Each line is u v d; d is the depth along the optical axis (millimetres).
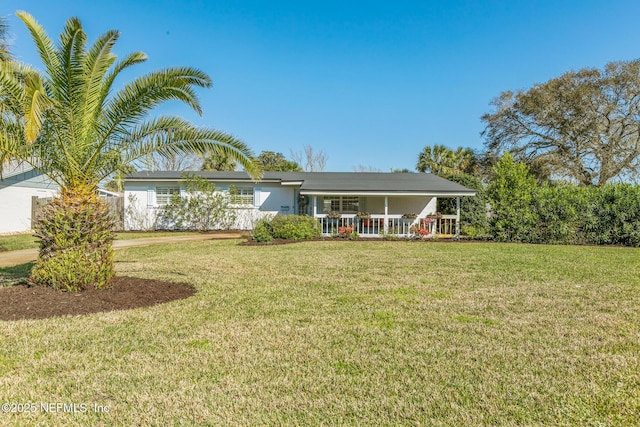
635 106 23703
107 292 5477
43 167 5484
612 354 3402
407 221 17500
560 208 14000
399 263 8727
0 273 7414
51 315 4543
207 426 2305
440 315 4570
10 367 3094
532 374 2992
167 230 18906
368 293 5727
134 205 18812
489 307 4922
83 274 5406
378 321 4344
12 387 2752
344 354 3387
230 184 19297
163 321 4332
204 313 4668
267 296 5547
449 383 2850
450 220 17109
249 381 2877
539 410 2480
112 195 21406
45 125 5137
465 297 5465
